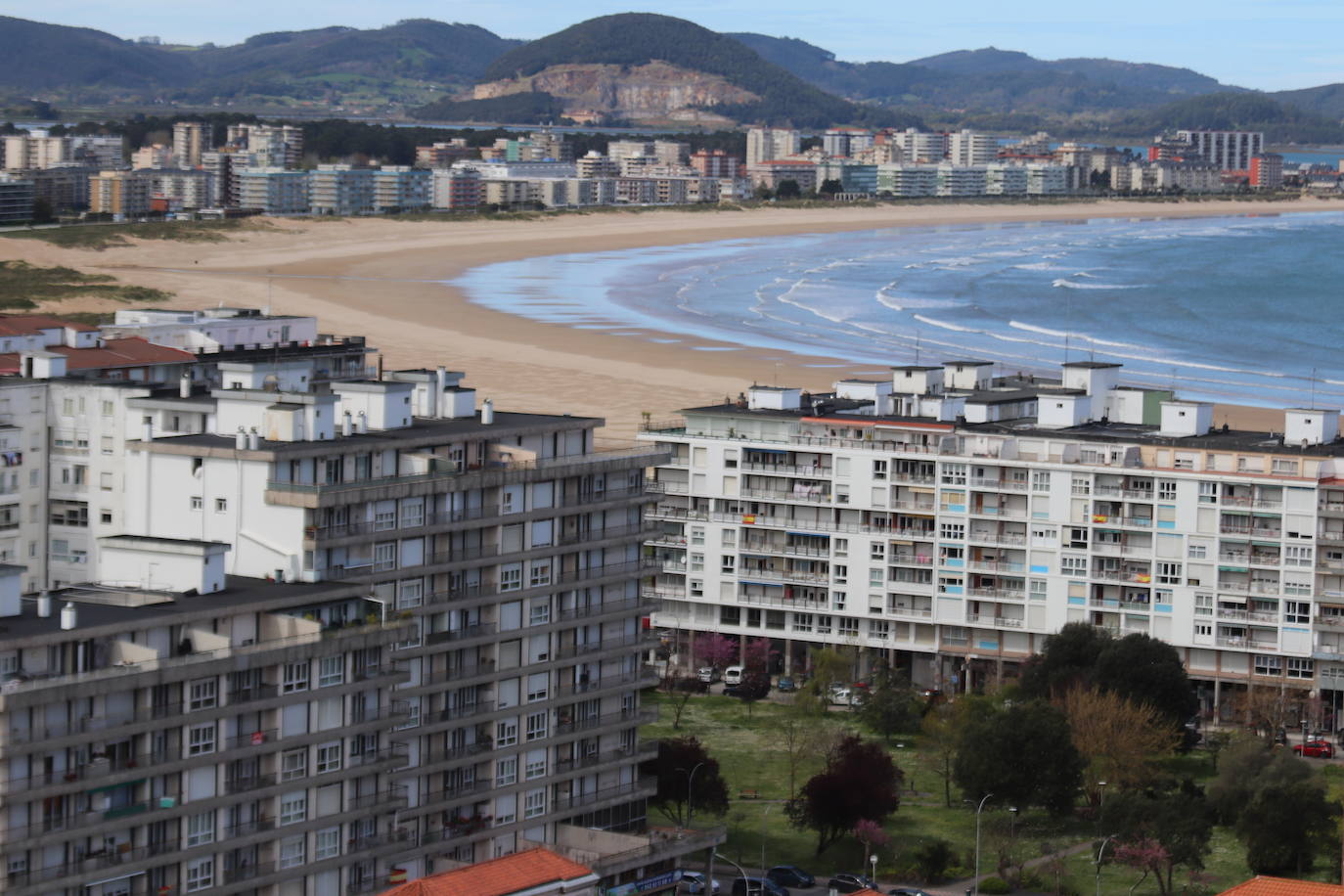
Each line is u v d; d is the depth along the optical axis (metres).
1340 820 193.25
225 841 140.00
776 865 186.12
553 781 176.12
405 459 168.62
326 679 146.50
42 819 129.62
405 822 163.38
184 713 136.50
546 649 176.25
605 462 181.25
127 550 150.50
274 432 168.12
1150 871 186.50
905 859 188.38
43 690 127.81
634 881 171.12
